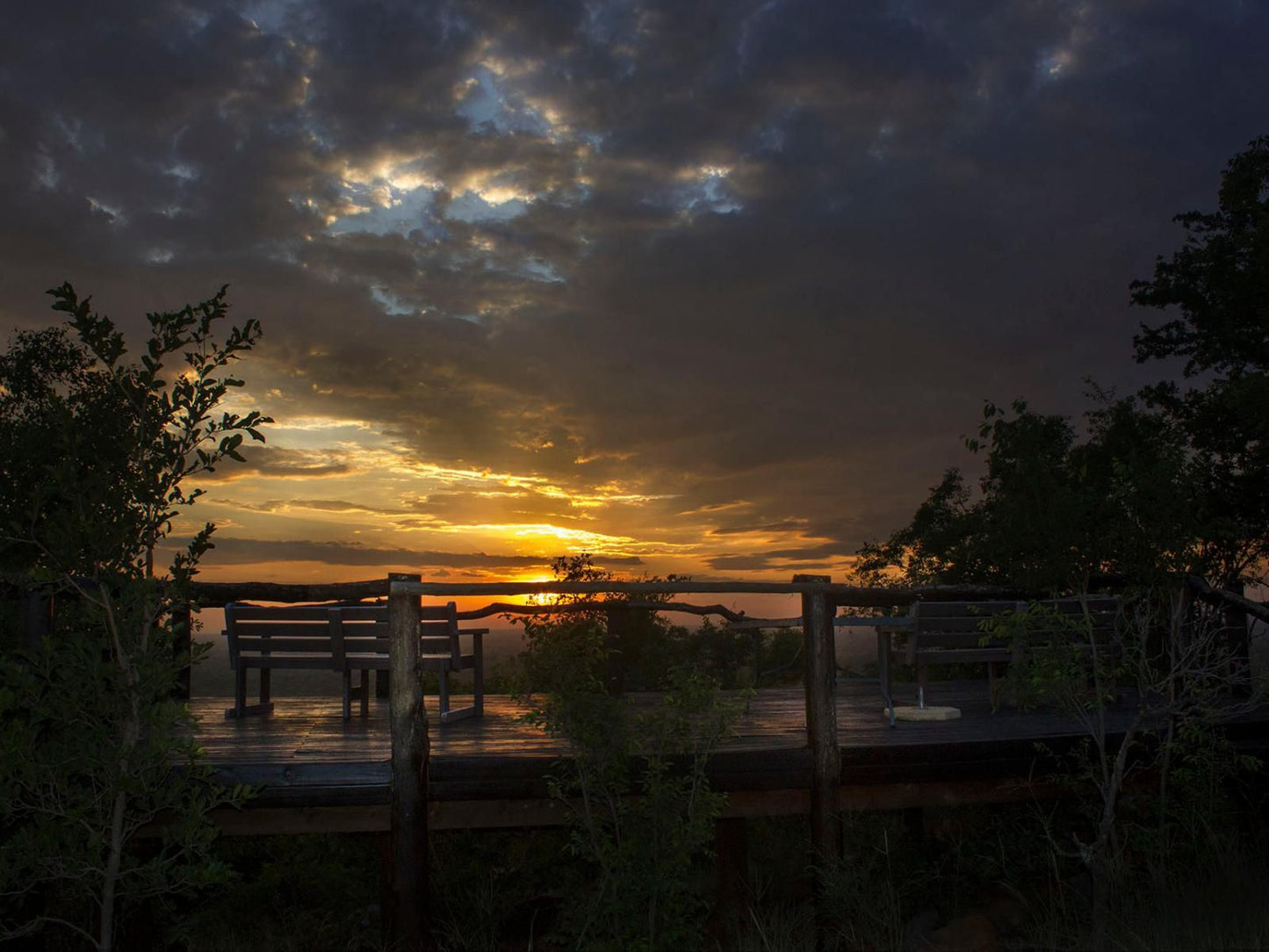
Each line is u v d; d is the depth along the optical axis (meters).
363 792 5.46
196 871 4.53
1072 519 7.51
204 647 4.65
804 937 5.69
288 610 7.48
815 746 5.91
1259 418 14.18
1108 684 6.20
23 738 4.24
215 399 4.60
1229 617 7.66
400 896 5.33
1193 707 5.73
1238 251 17.75
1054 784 6.38
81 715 4.48
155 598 4.61
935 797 6.22
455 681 11.22
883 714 7.75
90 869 4.42
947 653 7.36
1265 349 17.44
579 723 4.89
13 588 5.43
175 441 4.51
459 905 6.62
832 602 7.02
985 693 9.28
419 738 5.46
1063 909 5.71
